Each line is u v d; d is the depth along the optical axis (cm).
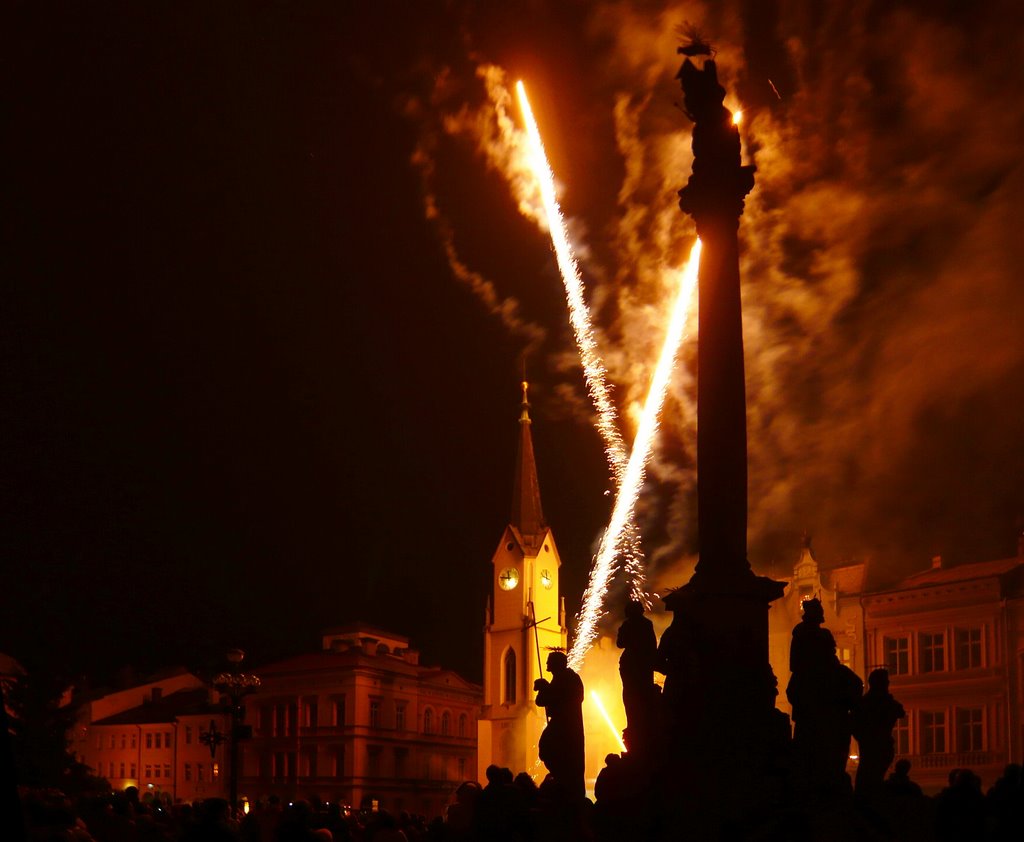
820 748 1975
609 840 2003
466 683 11550
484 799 1673
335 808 2206
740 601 2116
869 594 5988
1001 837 1418
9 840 888
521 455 11500
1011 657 5453
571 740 2077
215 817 1465
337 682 10212
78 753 11406
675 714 2075
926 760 5597
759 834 1786
